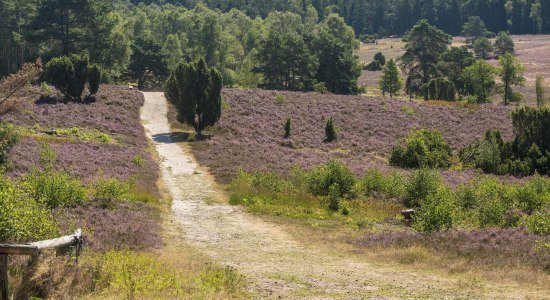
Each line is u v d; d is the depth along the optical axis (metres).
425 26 118.12
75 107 61.12
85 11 97.19
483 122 70.88
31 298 10.27
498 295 12.87
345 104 75.44
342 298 12.55
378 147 59.03
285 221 27.64
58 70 63.19
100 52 101.38
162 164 44.59
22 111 55.25
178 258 16.78
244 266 17.06
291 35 109.56
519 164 47.78
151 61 110.69
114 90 74.94
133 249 18.19
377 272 16.16
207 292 12.23
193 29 139.75
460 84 115.06
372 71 171.62
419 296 12.80
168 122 63.78
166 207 30.67
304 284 14.25
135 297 11.20
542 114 48.91
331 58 110.38
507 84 107.31
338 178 34.53
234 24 166.88
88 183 30.59
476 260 17.16
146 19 170.00
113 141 50.09
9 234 13.64
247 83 125.88
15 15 111.31
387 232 23.95
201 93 55.75
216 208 31.11
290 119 65.62
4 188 14.73
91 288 11.73
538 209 28.75
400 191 34.41
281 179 37.09
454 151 58.84
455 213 24.41
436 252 18.70
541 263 16.14
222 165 43.38
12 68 111.31
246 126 62.25
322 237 23.47
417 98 119.56
